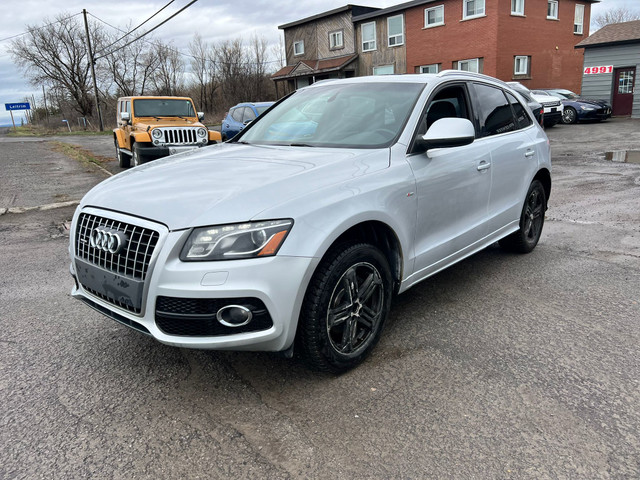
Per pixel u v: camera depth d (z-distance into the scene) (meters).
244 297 2.36
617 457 2.16
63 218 7.28
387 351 3.15
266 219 2.40
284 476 2.10
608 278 4.34
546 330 3.39
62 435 2.40
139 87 57.09
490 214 4.16
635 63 22.80
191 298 2.34
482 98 4.20
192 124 12.52
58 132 41.22
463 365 2.96
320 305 2.61
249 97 52.94
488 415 2.47
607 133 17.41
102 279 2.67
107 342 3.36
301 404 2.61
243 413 2.54
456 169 3.57
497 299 3.94
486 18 24.11
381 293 3.01
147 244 2.44
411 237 3.22
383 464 2.16
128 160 13.97
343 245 2.72
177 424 2.47
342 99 3.83
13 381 2.88
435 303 3.90
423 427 2.40
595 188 8.47
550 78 26.73
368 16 30.08
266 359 3.09
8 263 5.15
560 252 5.12
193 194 2.57
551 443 2.26
